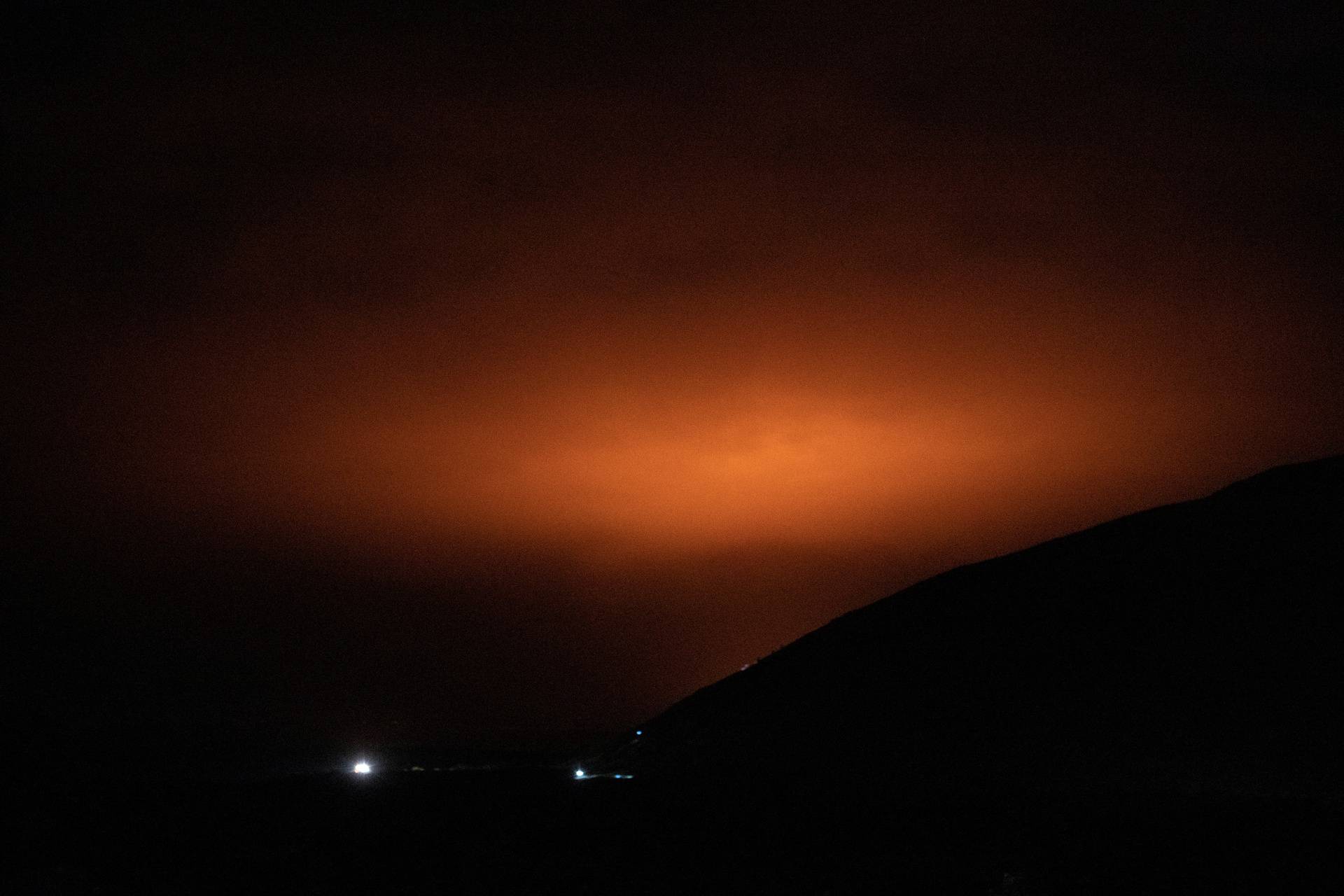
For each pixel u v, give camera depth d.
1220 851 11.69
